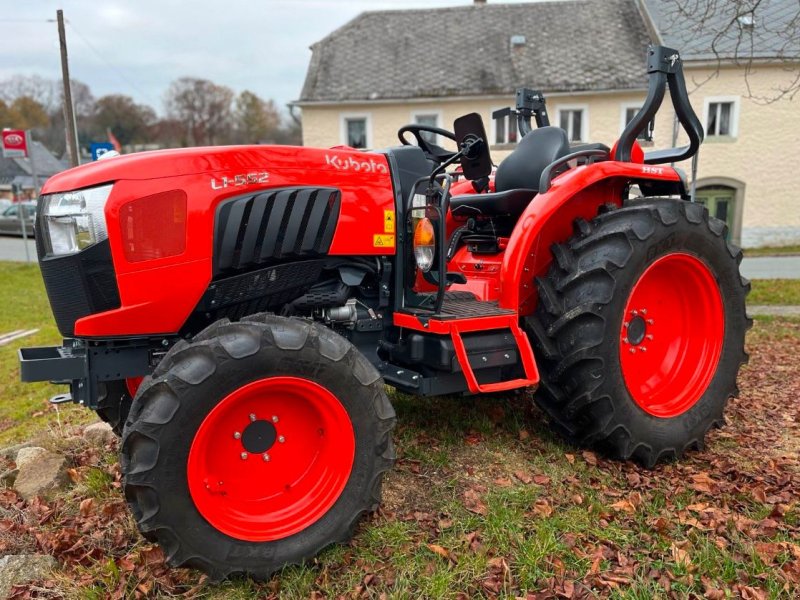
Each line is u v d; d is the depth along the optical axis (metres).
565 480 2.95
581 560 2.35
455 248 3.55
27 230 20.84
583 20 18.00
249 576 2.24
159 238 2.34
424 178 2.77
